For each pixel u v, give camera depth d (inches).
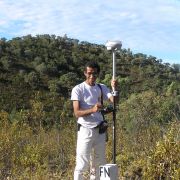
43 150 401.7
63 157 383.6
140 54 1828.2
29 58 1971.0
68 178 314.8
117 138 367.9
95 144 235.3
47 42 2118.6
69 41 2127.2
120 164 303.3
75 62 1863.9
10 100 1148.5
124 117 436.5
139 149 318.0
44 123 538.9
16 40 2130.9
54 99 741.3
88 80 237.3
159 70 1594.5
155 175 240.5
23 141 438.0
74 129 497.4
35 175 313.9
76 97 234.5
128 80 1120.2
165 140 240.4
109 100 240.8
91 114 232.8
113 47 232.5
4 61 1871.3
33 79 1626.5
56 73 1781.5
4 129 440.5
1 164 340.8
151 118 361.1
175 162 237.5
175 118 273.0
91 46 2007.9
